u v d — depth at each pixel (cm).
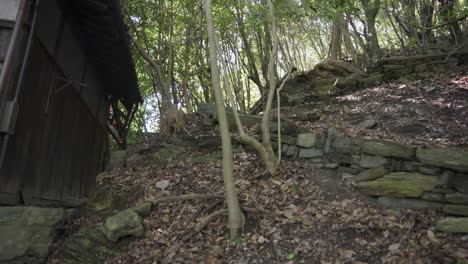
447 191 405
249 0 955
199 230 416
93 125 784
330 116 729
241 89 1235
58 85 547
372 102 754
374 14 1080
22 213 408
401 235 367
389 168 457
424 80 807
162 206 467
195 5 949
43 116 490
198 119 719
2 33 391
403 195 420
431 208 407
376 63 920
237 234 396
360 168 479
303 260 358
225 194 443
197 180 525
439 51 920
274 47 529
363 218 399
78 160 679
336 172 494
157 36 1009
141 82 1205
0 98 359
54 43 522
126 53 656
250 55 1057
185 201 472
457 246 339
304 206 438
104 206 497
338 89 895
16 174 416
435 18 1009
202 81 1133
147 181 536
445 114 617
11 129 370
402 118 630
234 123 664
